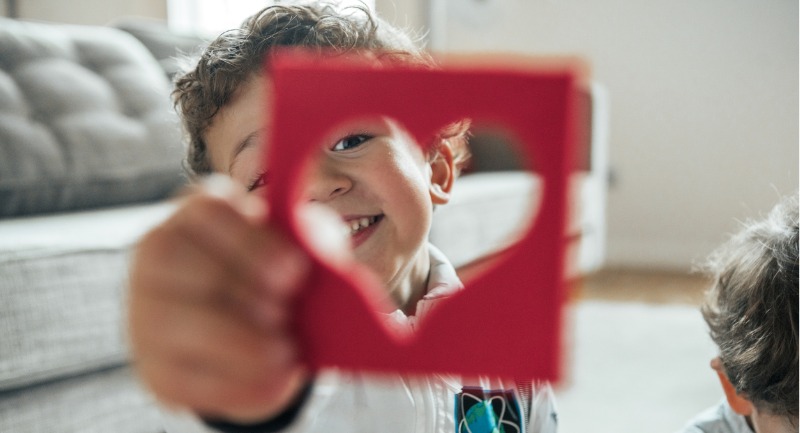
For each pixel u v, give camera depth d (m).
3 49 1.47
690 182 2.93
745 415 0.77
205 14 2.99
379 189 0.50
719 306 0.80
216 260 0.25
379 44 0.68
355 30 0.67
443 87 0.24
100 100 1.55
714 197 2.91
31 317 0.94
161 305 0.25
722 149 2.88
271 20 0.66
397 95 0.24
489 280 0.25
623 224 3.04
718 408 0.82
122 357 1.05
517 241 0.25
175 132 1.48
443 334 0.25
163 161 1.58
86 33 1.67
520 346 0.25
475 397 0.64
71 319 0.99
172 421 0.45
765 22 2.78
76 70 1.56
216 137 0.64
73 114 1.49
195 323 0.25
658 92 2.95
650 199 3.00
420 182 0.52
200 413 0.28
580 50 3.04
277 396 0.26
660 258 2.99
